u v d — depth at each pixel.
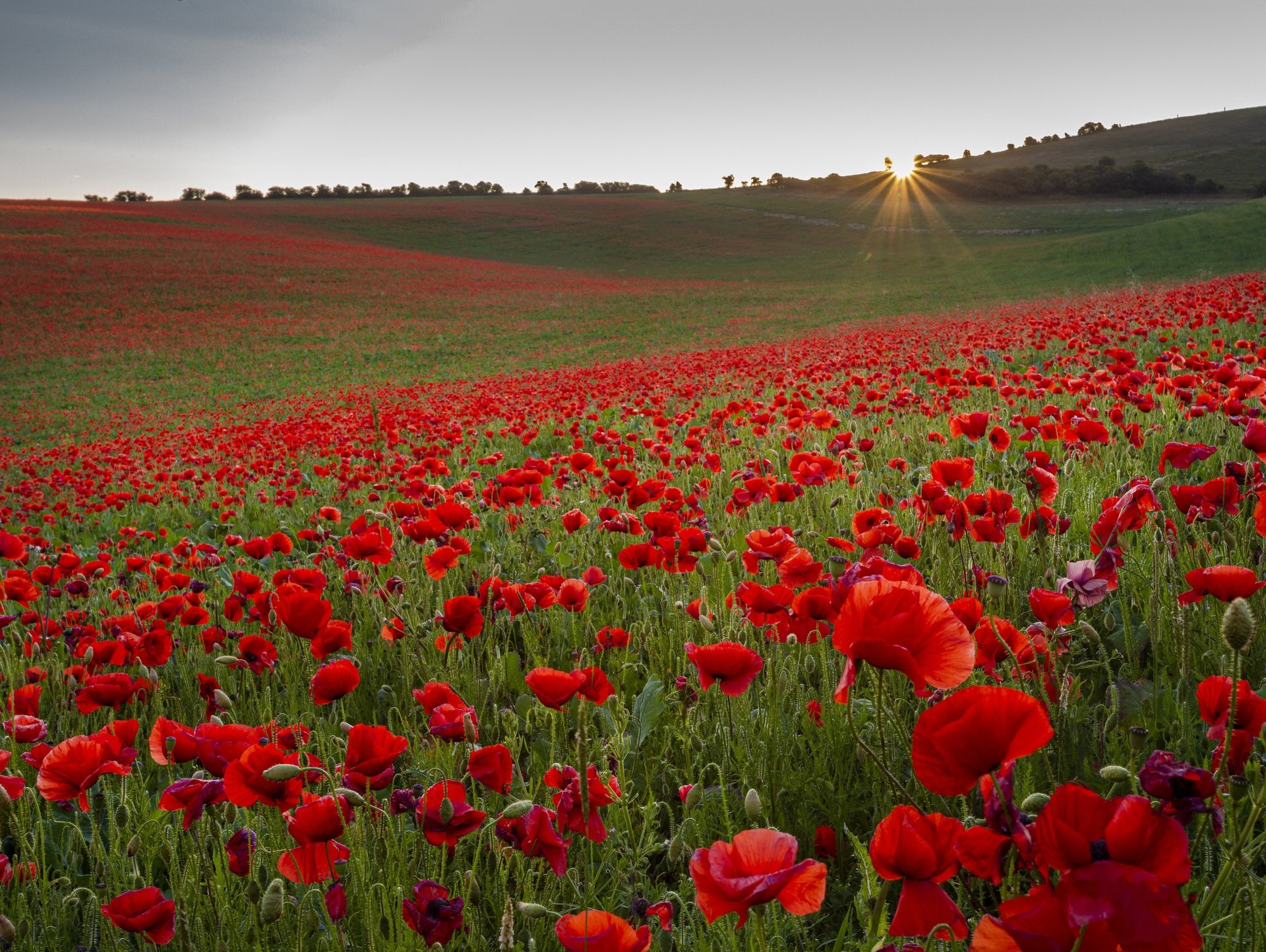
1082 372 9.20
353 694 3.11
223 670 3.33
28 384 30.03
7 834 1.90
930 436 6.19
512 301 52.56
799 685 2.53
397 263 66.19
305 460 11.33
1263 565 2.54
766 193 122.38
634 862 1.92
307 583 3.24
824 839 2.01
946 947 1.35
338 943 1.61
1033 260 56.19
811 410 7.82
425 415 11.33
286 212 93.25
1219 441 4.19
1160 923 0.80
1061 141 157.50
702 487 5.21
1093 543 2.24
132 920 1.49
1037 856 1.01
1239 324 12.31
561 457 6.66
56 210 79.25
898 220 92.88
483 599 3.08
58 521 8.48
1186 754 1.94
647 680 2.90
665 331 39.50
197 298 49.12
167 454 12.54
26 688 2.49
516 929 1.81
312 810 1.51
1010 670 2.16
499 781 1.79
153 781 2.72
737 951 1.57
